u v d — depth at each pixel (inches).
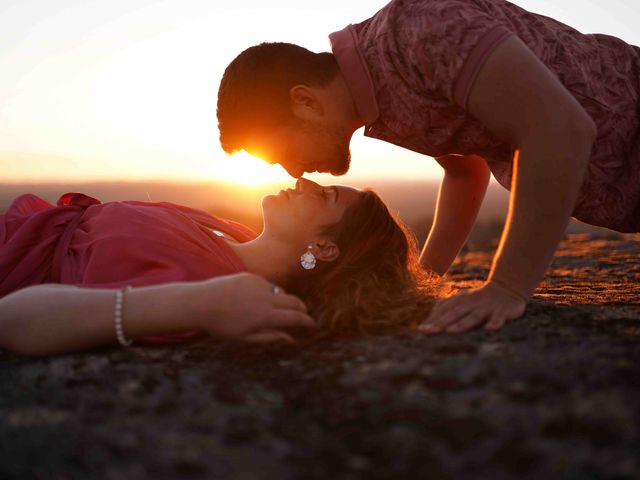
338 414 39.0
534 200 56.4
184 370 50.8
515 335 53.7
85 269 66.6
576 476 29.4
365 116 66.5
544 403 36.8
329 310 66.6
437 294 81.7
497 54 56.6
